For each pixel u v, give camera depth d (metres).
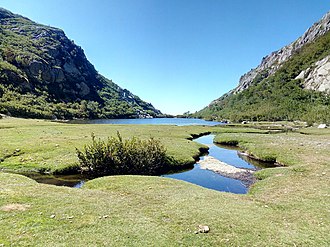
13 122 67.69
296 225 13.10
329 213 14.70
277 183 21.92
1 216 12.18
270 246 10.90
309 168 26.34
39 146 33.72
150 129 69.94
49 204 14.34
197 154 39.34
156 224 12.62
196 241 11.12
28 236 10.56
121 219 12.97
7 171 26.11
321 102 167.38
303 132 76.81
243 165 34.75
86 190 18.45
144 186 20.08
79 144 37.06
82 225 11.97
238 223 13.03
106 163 27.11
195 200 16.72
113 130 60.97
